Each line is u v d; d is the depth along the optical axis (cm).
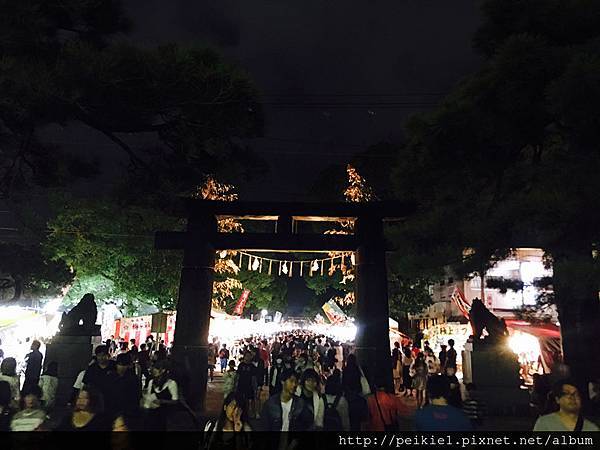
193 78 1099
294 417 691
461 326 3053
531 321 1238
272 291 5225
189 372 1528
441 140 1358
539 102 1198
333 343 2820
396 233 1401
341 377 1034
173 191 1588
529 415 1459
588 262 941
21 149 1370
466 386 1322
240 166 1503
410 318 4541
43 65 1037
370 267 1620
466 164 1433
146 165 1490
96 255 2955
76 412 666
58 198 2975
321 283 4141
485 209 1359
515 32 1394
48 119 1127
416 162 1530
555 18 1292
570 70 938
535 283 1184
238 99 1179
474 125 1298
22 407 728
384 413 795
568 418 544
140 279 2972
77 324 1698
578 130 1018
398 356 2261
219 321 3222
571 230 1012
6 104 1062
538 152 1433
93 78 1028
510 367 1522
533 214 1028
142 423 816
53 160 1468
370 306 1580
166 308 3148
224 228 3434
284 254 4278
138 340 3072
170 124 1276
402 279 3275
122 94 1115
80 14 1303
